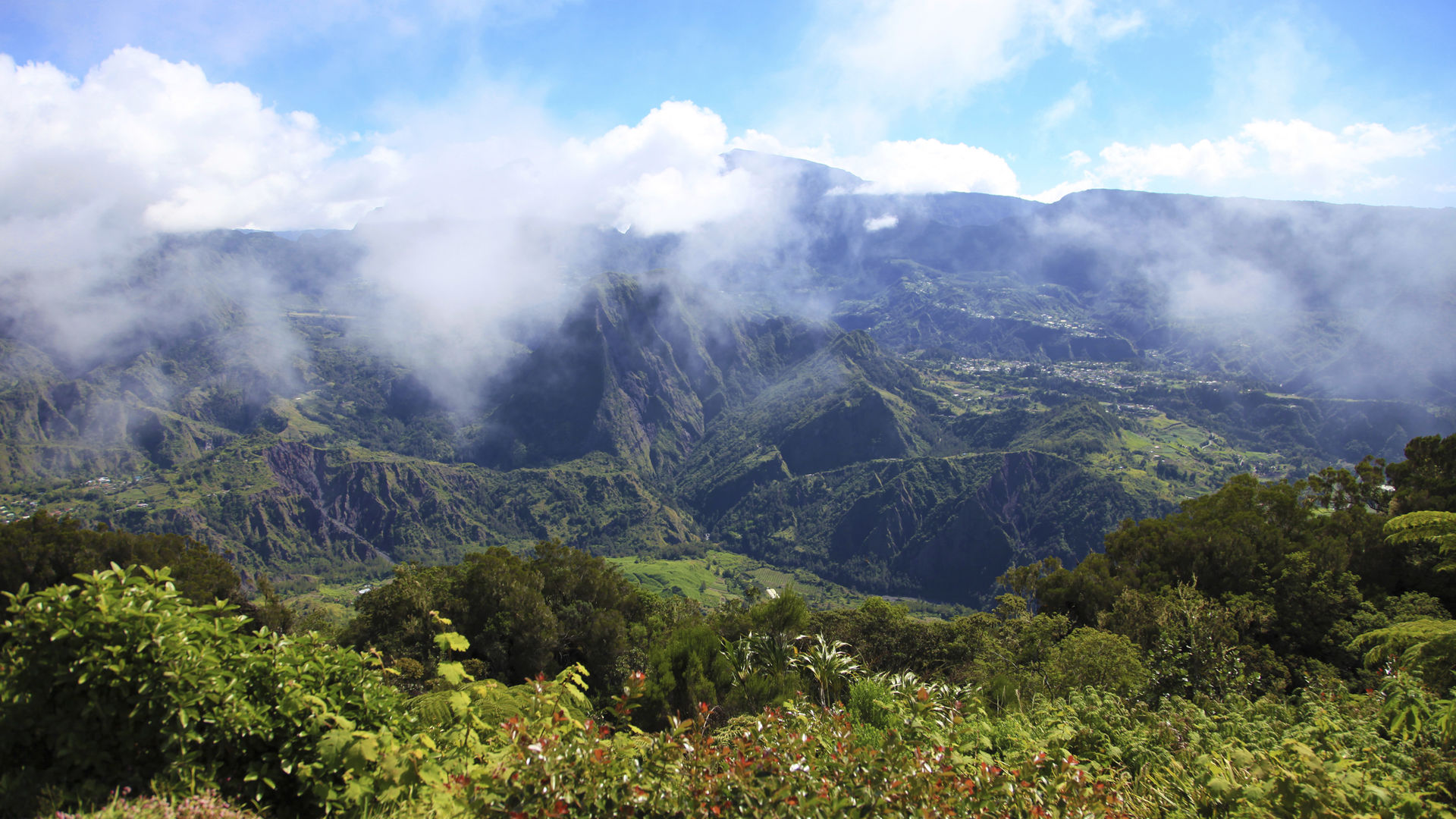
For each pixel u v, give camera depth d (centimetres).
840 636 2380
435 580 3098
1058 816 567
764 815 477
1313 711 1032
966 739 834
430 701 818
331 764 516
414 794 548
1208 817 695
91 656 484
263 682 562
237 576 3500
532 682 609
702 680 1562
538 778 469
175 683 506
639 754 541
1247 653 1756
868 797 512
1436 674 1135
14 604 505
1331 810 577
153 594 539
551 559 3497
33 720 489
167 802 476
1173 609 1770
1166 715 1008
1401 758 740
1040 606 3528
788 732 643
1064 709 1086
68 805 469
